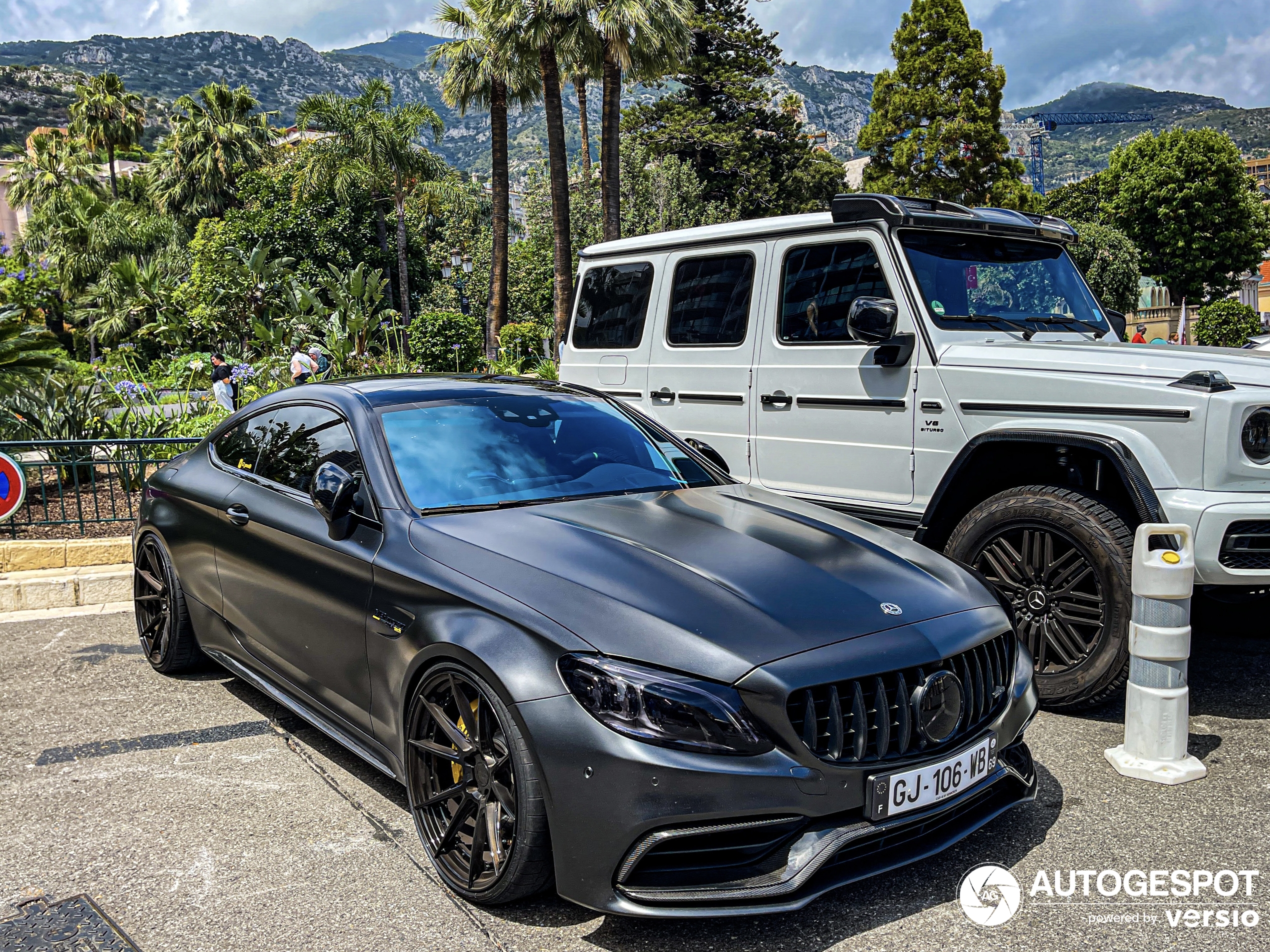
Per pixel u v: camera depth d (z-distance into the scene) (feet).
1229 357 13.50
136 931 8.67
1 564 21.52
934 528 15.16
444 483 11.27
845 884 8.29
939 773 8.62
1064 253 18.34
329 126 128.36
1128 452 13.02
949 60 148.15
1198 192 184.75
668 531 10.34
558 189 85.51
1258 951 8.29
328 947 8.40
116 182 209.56
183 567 14.76
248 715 14.19
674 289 19.56
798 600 8.93
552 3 83.46
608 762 7.85
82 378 31.99
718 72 173.88
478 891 8.88
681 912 7.73
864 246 16.15
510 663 8.46
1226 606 17.11
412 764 9.73
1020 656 10.23
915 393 15.35
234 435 14.78
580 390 14.30
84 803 11.32
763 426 17.69
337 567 10.96
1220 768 12.13
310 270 124.98
